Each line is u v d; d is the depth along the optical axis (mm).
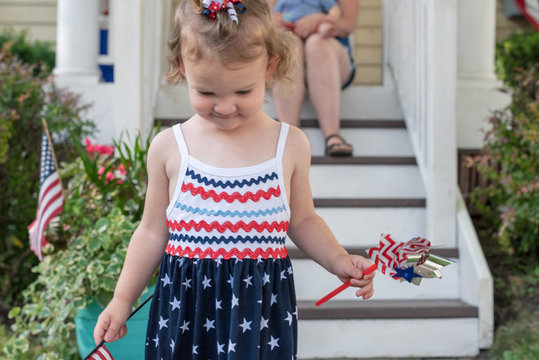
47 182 2604
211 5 1315
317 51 3652
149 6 3545
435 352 2908
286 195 1511
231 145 1499
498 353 2832
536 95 3842
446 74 3209
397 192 3617
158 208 1586
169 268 1498
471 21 4457
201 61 1318
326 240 1592
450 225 3225
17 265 3566
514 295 3449
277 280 1482
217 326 1441
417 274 1357
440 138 3229
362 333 2885
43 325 2459
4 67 3842
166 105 3988
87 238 2488
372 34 6453
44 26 6613
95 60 4645
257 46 1345
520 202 3582
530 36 6547
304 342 2869
